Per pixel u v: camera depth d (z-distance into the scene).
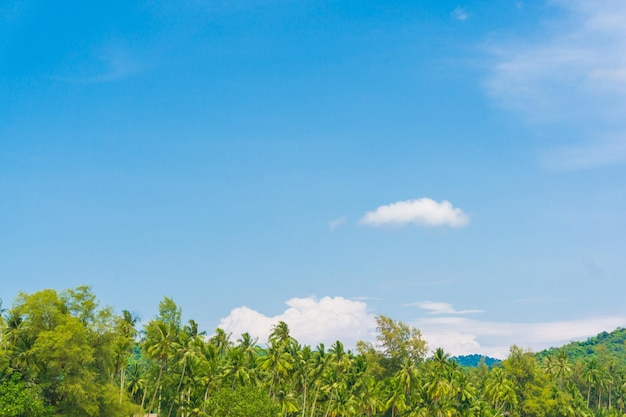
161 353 107.38
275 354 118.50
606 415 198.75
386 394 146.25
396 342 168.75
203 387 114.56
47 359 79.75
